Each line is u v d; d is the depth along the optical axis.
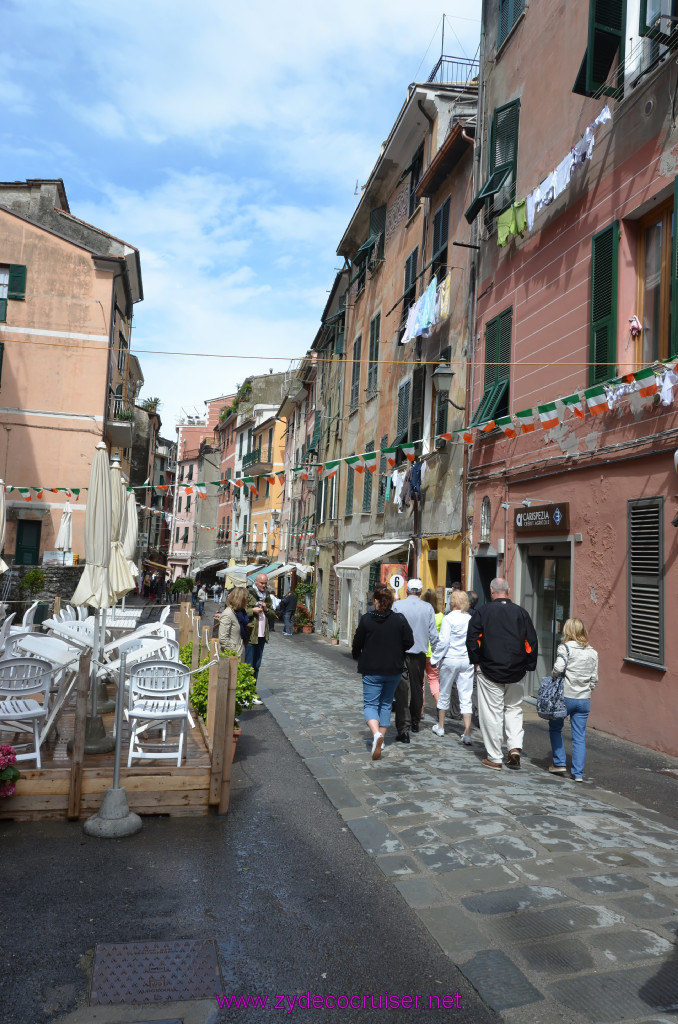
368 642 8.00
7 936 3.98
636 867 4.89
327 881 4.80
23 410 25.92
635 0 9.71
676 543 8.48
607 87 10.03
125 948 3.89
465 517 15.20
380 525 22.89
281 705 11.27
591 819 5.85
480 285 15.20
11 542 25.58
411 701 9.45
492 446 14.09
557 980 3.61
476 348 15.29
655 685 8.76
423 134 20.83
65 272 26.55
